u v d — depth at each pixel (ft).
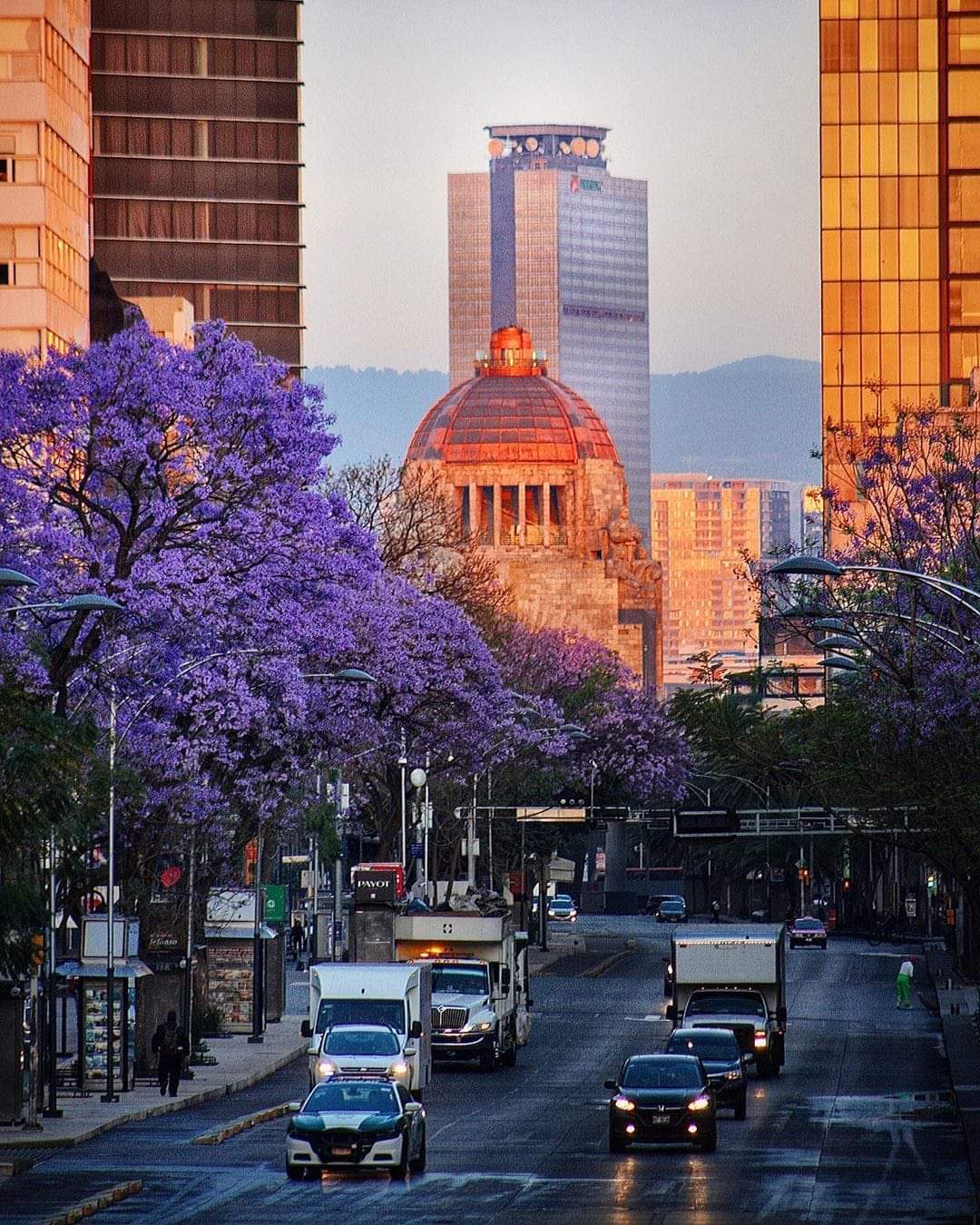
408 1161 423.64
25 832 422.00
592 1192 399.03
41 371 624.59
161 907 635.66
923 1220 364.99
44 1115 516.32
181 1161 444.96
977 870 633.61
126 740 611.47
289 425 642.63
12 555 585.22
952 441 638.53
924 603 588.50
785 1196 393.70
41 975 524.11
